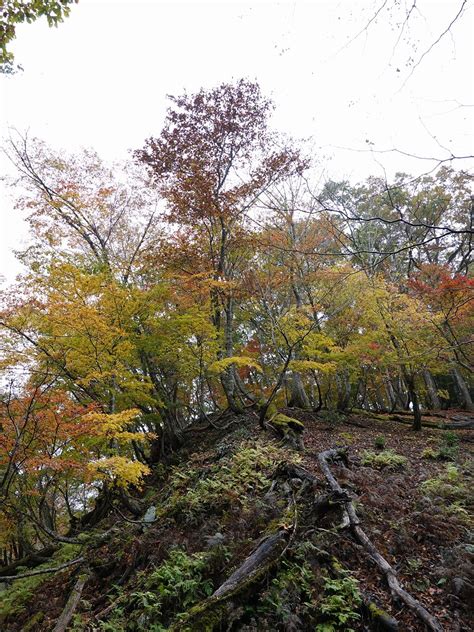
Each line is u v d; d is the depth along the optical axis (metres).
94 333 9.57
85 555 7.87
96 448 9.48
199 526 6.89
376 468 8.87
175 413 16.66
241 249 16.19
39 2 5.17
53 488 12.41
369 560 5.03
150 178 16.45
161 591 5.13
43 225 14.05
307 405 17.19
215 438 14.12
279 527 5.44
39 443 7.62
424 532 5.58
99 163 15.59
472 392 27.38
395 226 20.16
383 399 27.08
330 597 4.35
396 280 20.20
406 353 13.52
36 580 8.12
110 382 10.66
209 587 5.12
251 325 22.05
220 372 14.83
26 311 9.22
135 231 17.23
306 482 6.87
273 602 4.34
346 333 16.69
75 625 5.53
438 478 7.90
